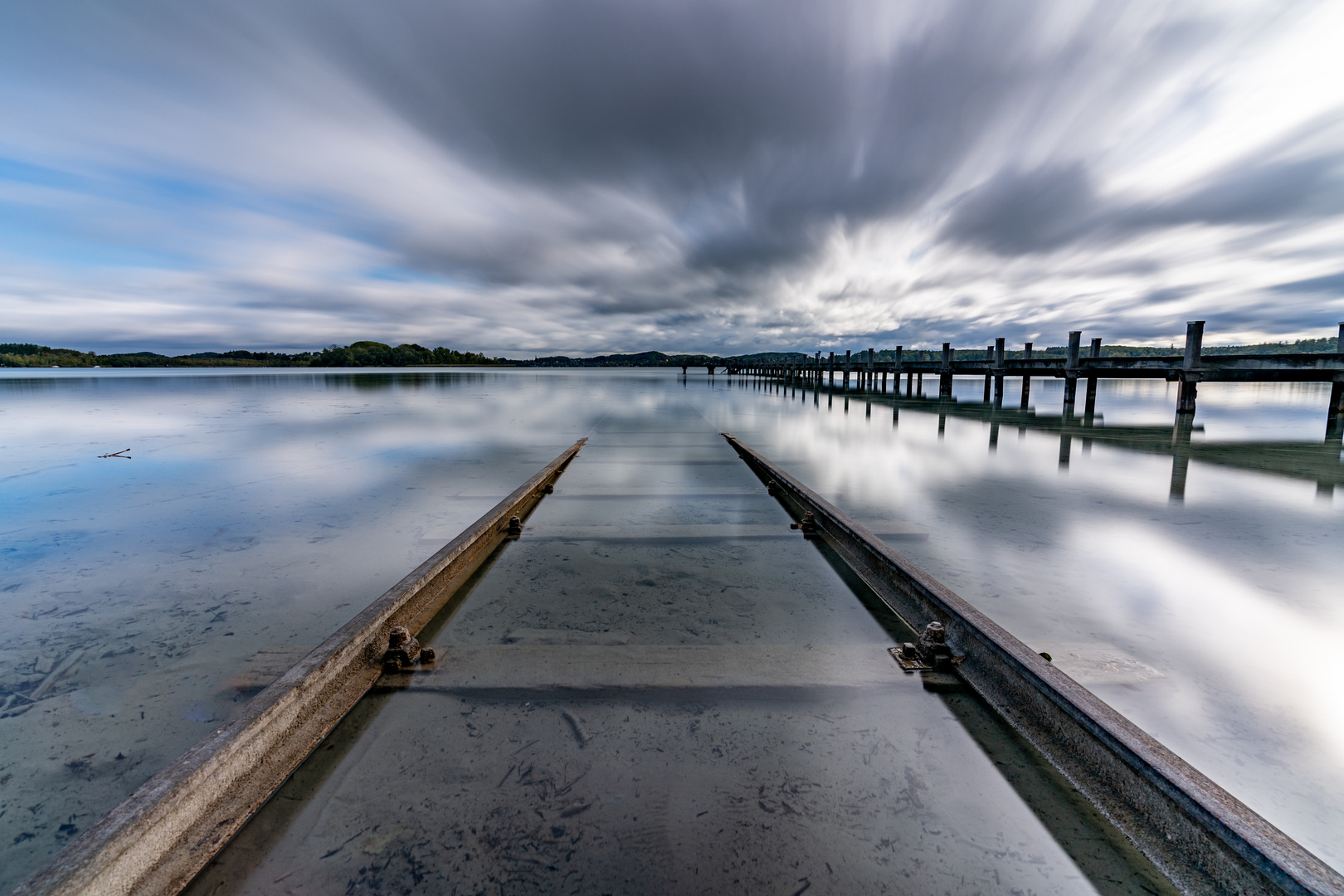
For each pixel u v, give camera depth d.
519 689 1.72
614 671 1.82
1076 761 1.37
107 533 3.77
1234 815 1.04
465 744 1.48
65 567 3.12
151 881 1.02
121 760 1.55
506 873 1.09
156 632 2.36
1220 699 1.88
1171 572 3.09
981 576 3.04
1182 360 10.05
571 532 3.59
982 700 1.67
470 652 1.96
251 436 8.58
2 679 1.98
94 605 2.63
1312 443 7.98
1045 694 1.51
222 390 20.77
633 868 1.10
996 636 1.74
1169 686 1.95
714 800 1.28
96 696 1.87
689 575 2.86
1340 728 1.72
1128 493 4.98
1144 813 1.18
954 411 13.46
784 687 1.73
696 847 1.15
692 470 5.90
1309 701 1.86
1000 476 5.72
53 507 4.43
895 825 1.21
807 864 1.11
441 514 4.26
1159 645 2.27
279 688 1.48
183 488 5.14
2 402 15.27
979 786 1.33
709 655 1.93
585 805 1.27
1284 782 1.49
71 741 1.63
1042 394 19.66
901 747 1.47
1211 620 2.51
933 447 7.74
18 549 3.41
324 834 1.18
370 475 5.71
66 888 0.88
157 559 3.26
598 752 1.45
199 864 1.09
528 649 1.98
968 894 1.04
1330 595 2.78
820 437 8.77
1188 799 1.09
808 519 3.72
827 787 1.32
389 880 1.07
